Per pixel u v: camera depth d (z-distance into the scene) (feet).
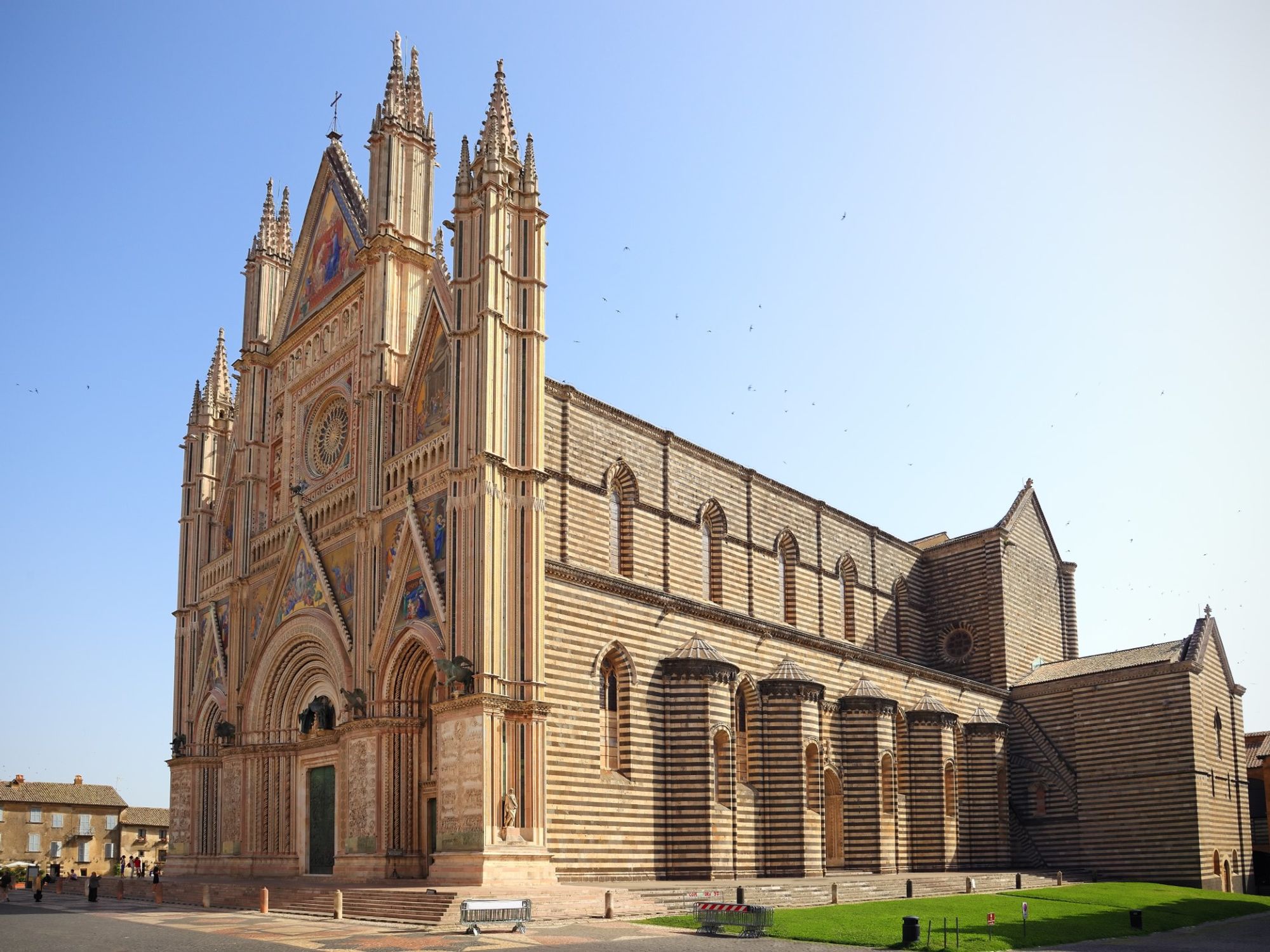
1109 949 130.62
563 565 174.91
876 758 229.45
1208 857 251.60
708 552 234.17
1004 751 269.85
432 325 187.21
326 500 207.21
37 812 416.67
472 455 166.71
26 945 111.86
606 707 183.93
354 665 188.96
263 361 244.42
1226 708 279.49
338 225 225.76
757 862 203.72
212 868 225.97
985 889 211.20
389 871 172.76
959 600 306.14
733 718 199.11
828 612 265.34
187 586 260.62
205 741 244.22
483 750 154.81
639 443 215.72
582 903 140.36
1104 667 282.15
